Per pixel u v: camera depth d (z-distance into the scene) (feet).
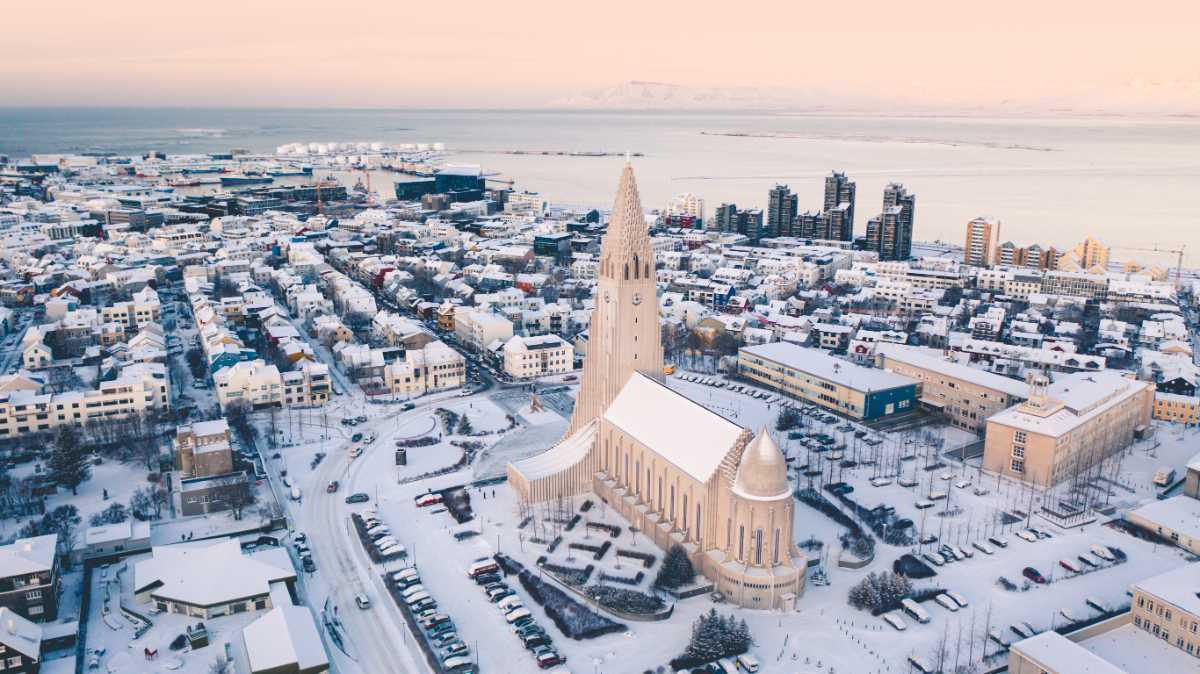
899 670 574.97
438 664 579.07
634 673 574.56
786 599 642.22
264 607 646.74
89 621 627.87
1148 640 590.14
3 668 542.16
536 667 581.53
